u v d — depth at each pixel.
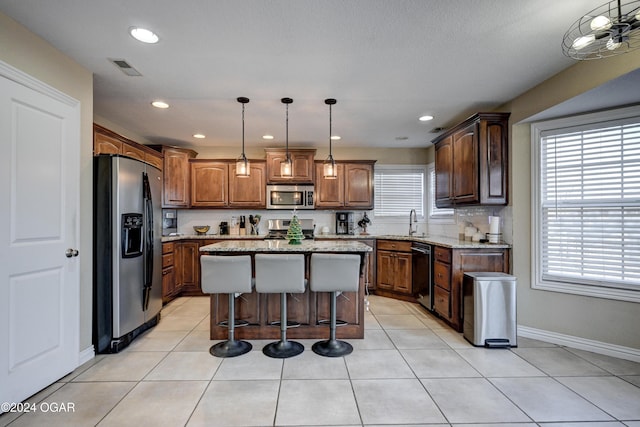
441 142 4.00
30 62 1.97
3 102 1.80
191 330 3.17
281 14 1.81
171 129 4.16
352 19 1.85
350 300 2.98
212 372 2.30
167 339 2.92
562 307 2.83
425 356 2.59
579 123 2.73
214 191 4.89
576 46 1.64
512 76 2.61
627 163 2.52
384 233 5.33
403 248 4.39
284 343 2.70
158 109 3.40
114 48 2.17
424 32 1.99
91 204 2.53
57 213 2.16
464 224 3.94
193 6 1.73
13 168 1.86
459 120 3.81
